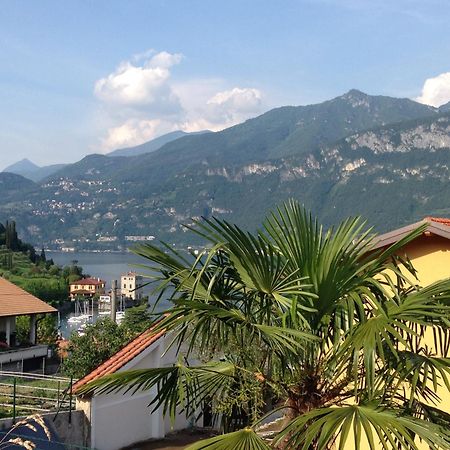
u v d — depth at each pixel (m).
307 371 6.10
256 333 6.12
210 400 6.96
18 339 33.06
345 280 6.04
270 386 6.46
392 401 5.73
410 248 10.54
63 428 12.29
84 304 105.44
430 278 10.30
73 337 19.66
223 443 5.21
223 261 6.31
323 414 5.11
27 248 144.38
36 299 35.06
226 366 7.04
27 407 13.26
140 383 6.38
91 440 12.61
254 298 6.24
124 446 13.52
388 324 5.36
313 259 6.10
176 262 6.45
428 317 5.73
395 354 5.05
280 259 6.14
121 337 19.55
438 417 5.79
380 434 4.77
